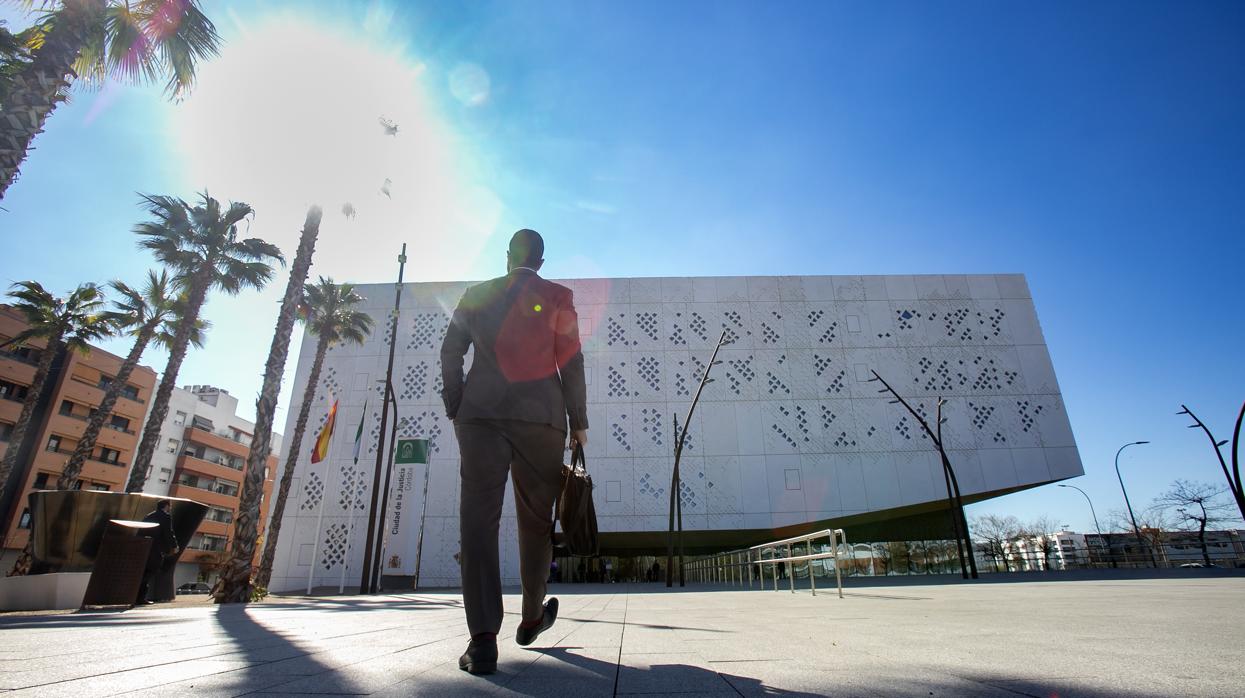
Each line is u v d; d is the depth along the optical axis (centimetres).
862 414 3300
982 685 146
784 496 3139
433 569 2988
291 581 2980
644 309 3512
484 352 235
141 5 994
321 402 3353
